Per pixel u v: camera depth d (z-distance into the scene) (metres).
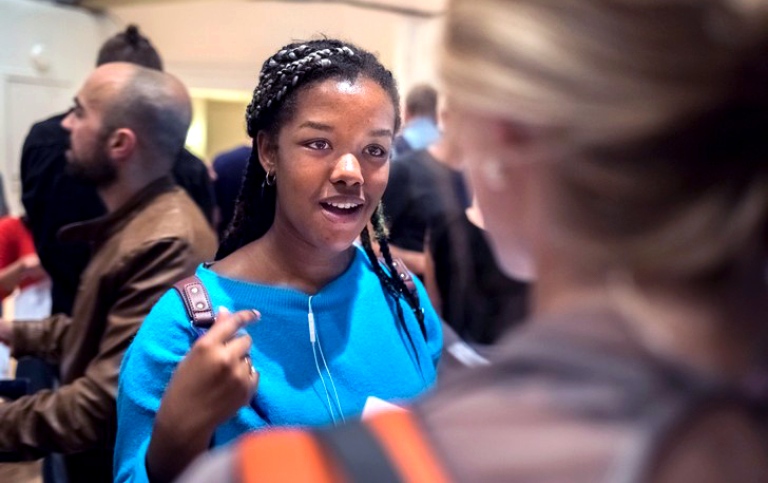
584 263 0.39
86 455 1.45
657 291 0.38
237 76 4.64
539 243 0.42
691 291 0.38
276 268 1.08
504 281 0.49
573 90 0.36
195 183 2.01
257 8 4.46
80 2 4.48
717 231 0.35
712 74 0.35
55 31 4.32
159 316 1.02
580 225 0.38
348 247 1.12
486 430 0.39
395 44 3.74
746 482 0.36
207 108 6.36
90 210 1.88
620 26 0.36
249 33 4.54
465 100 0.39
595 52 0.36
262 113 1.06
